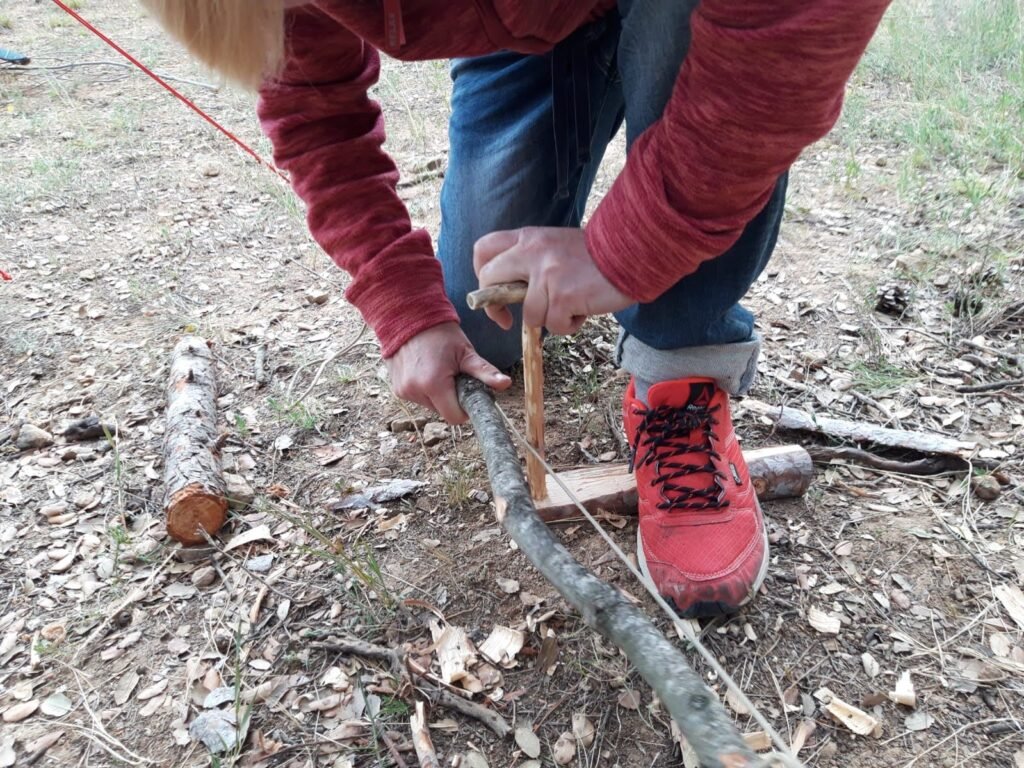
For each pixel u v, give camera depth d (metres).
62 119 3.38
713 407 1.26
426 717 1.08
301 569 1.32
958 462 1.42
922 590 1.21
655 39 0.97
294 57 1.09
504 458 0.89
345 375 1.77
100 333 1.99
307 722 1.08
